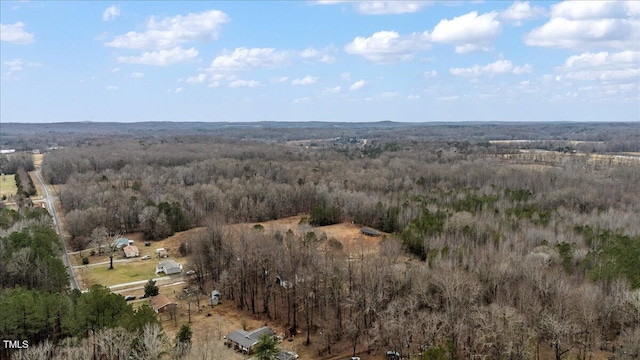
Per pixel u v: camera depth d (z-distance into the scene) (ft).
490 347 266.57
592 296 282.15
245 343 294.87
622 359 258.16
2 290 319.88
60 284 361.30
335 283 324.80
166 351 265.34
